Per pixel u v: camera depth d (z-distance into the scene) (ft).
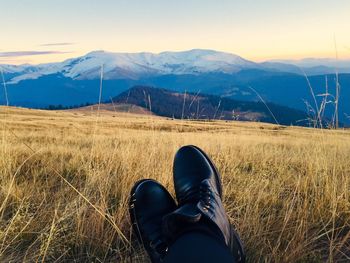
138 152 19.02
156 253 6.79
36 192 13.42
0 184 14.01
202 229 5.53
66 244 9.07
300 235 9.45
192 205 6.64
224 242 5.53
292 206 11.70
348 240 10.32
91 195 12.92
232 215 11.46
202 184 7.67
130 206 8.13
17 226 9.33
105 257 8.73
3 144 19.65
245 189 13.33
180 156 9.61
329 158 16.72
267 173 16.87
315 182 14.65
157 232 7.51
